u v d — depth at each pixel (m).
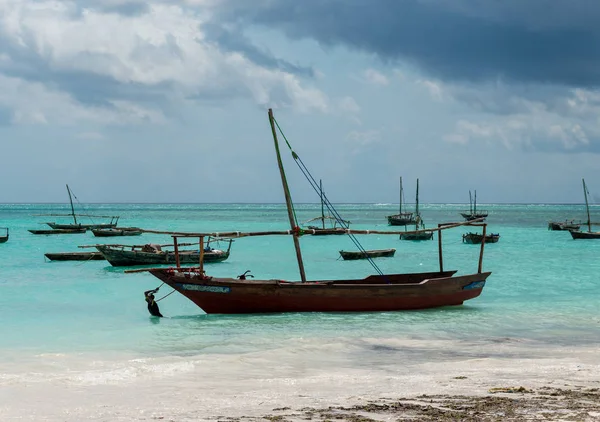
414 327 21.97
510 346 18.58
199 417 10.34
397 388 12.63
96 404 11.60
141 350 18.44
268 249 66.62
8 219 155.38
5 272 42.88
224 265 48.94
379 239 86.00
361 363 16.17
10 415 10.79
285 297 24.33
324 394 12.14
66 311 26.52
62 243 73.44
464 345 18.77
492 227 119.69
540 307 26.75
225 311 24.33
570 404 10.75
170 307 27.62
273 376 14.55
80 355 17.61
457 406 10.70
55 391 12.81
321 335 20.52
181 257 47.38
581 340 19.61
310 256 58.34
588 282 36.91
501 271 43.88
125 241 77.50
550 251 62.56
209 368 15.41
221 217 175.62
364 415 10.16
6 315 25.56
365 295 24.81
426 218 171.50
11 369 15.56
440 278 26.02
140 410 11.04
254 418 10.14
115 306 27.95
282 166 27.16
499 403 10.89
